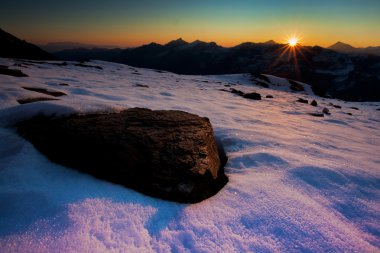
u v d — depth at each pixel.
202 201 2.46
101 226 1.87
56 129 3.25
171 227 2.03
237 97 15.72
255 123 6.94
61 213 1.92
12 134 3.24
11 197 2.05
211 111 8.03
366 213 2.54
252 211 2.32
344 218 2.43
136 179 2.55
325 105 18.67
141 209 2.17
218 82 33.28
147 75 27.97
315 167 3.44
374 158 4.64
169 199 2.39
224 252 1.83
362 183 3.19
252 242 1.96
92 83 12.27
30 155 2.81
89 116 3.90
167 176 2.59
